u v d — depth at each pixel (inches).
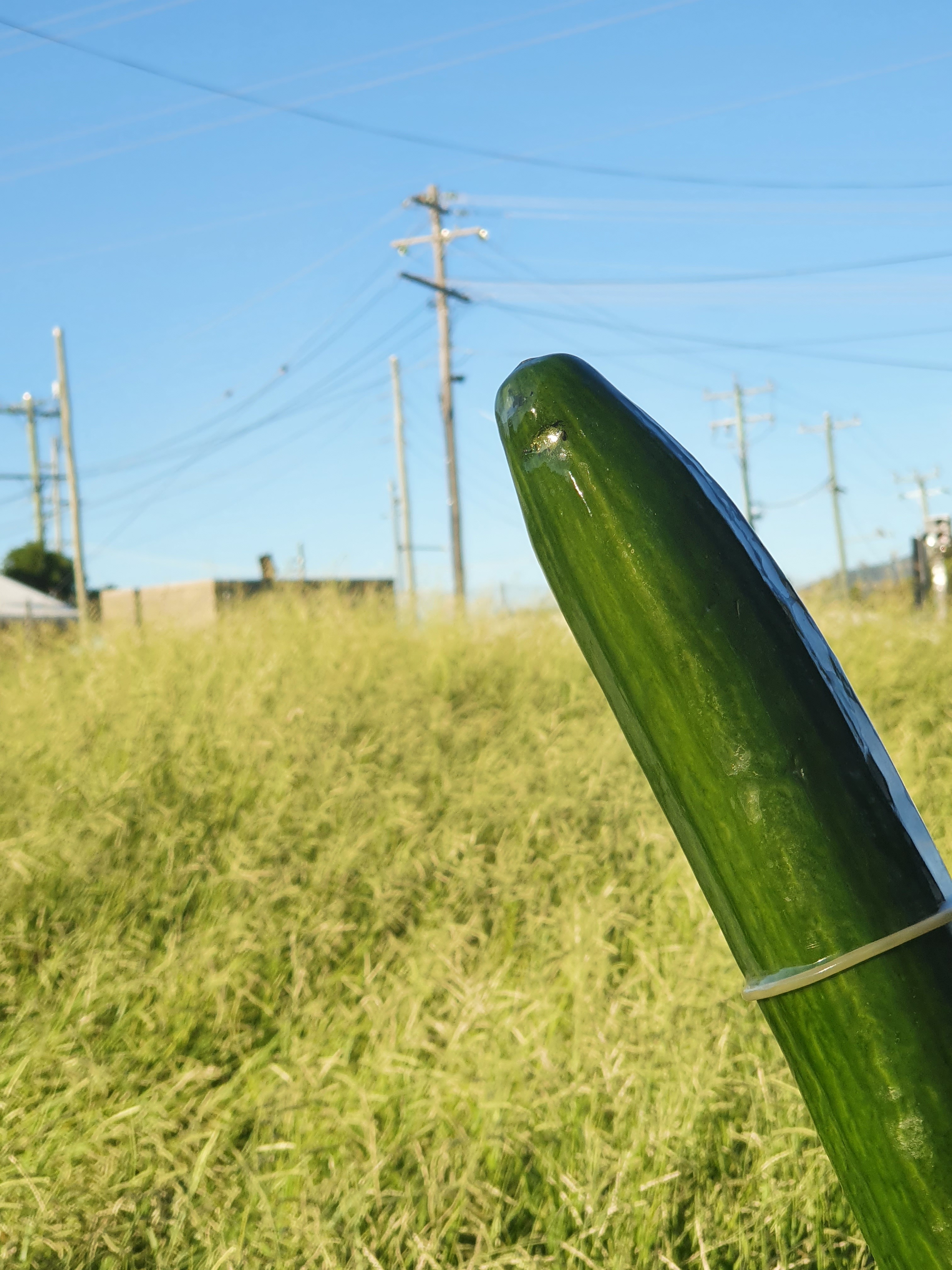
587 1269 77.1
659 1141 86.7
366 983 116.3
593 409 22.3
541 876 144.9
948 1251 19.2
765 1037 103.3
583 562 21.7
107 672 197.2
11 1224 77.3
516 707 208.4
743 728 20.5
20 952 112.9
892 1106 19.5
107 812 132.3
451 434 835.4
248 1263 75.5
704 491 22.1
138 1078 96.7
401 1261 76.9
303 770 156.3
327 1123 91.7
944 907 20.3
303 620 243.9
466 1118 94.3
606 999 112.4
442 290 832.3
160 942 121.4
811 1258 79.5
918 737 207.9
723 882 21.0
